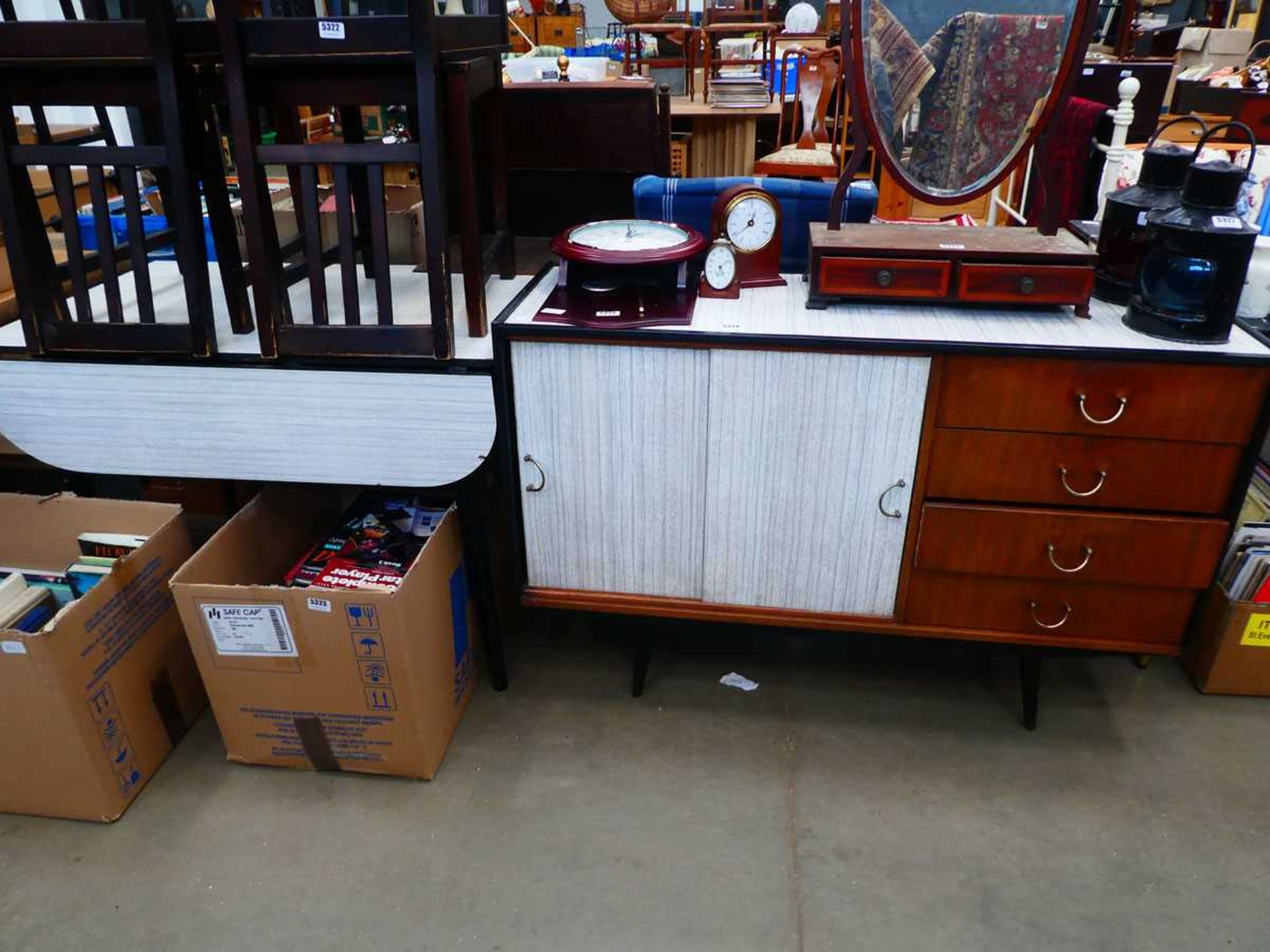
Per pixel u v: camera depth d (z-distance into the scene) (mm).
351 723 1743
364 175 2057
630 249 1700
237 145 1570
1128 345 1516
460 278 2074
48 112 3566
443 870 1619
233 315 1812
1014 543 1680
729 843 1663
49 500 1905
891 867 1610
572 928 1513
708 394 1651
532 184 2412
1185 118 1725
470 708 1990
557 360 1665
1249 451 1559
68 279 1957
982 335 1569
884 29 1605
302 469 1829
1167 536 1632
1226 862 1610
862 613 1820
